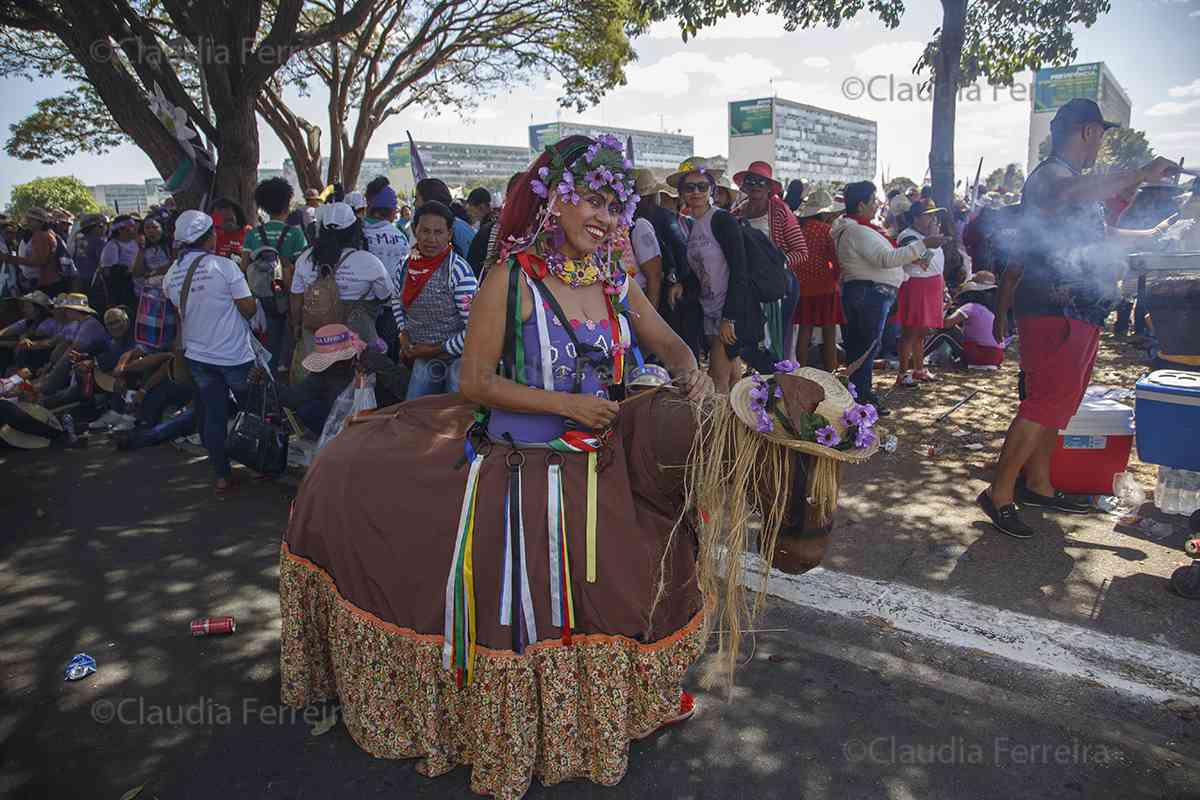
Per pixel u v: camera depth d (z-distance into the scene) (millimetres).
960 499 4969
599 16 19953
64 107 21281
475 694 2605
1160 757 2807
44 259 11234
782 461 2326
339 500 2764
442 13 20750
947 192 11023
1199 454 4062
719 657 2684
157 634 3807
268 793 2748
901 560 4195
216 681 3418
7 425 6809
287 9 10625
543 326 2479
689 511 2602
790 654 3480
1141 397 4215
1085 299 4133
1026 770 2770
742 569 2463
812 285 6875
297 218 9492
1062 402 4242
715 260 5934
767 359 6211
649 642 2617
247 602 4105
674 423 2469
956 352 8672
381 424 2965
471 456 2623
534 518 2500
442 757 2773
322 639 3105
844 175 82312
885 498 5031
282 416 5672
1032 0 11219
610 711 2629
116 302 9938
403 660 2742
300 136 20359
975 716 3057
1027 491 4840
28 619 3963
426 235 4676
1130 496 4785
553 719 2613
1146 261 4715
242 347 5523
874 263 6590
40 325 9305
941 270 7742
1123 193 4039
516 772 2609
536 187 2416
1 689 3389
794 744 2928
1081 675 3195
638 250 5797
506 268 2477
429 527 2586
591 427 2480
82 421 7609
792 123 70312
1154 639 3391
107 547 4789
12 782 2830
